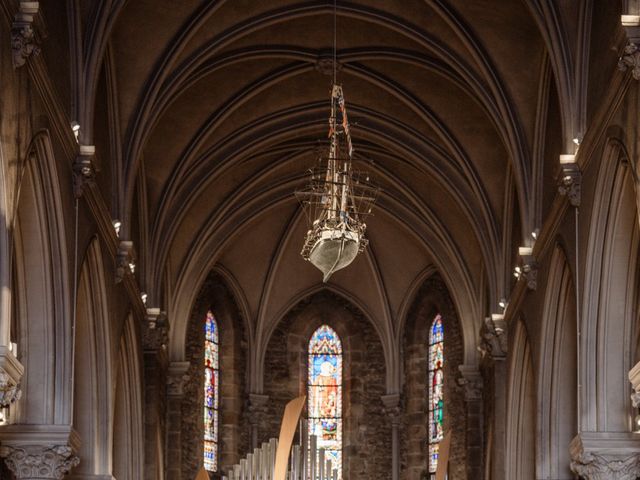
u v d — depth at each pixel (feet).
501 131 78.07
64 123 57.06
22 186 56.03
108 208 73.15
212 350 106.63
